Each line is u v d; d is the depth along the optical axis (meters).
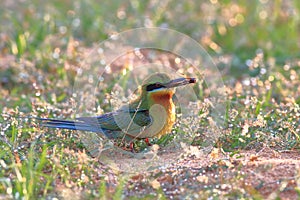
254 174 9.65
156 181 9.31
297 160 10.33
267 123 11.98
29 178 9.57
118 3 20.16
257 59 16.28
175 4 20.20
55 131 11.62
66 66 15.64
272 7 20.08
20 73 15.48
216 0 19.86
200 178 9.35
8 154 10.59
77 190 9.43
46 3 20.30
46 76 15.48
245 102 12.59
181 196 9.20
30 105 13.34
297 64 16.62
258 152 10.91
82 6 19.72
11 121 11.90
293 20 18.88
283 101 13.88
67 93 14.54
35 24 18.66
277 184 9.35
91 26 18.83
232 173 9.66
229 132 11.57
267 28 18.94
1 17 19.19
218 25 19.25
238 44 18.55
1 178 9.48
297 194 9.12
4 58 16.94
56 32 18.66
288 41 18.39
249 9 19.84
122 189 9.37
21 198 9.14
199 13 19.88
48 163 10.33
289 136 11.26
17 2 20.23
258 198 8.93
